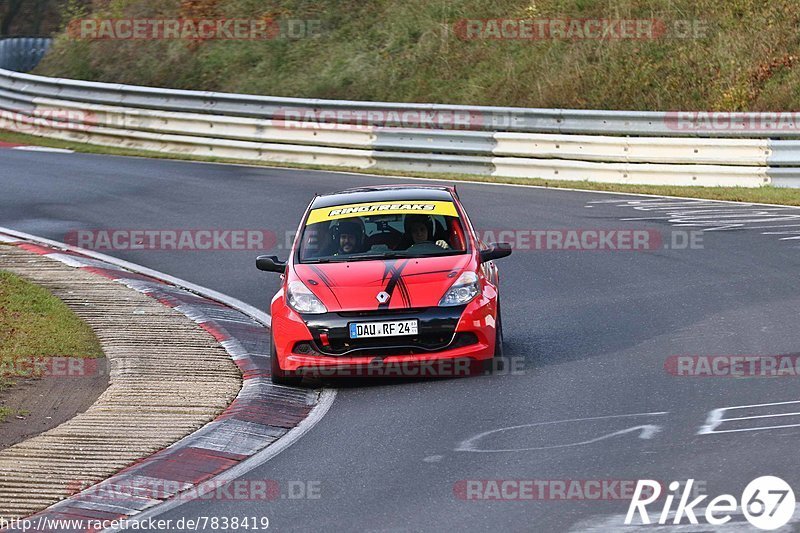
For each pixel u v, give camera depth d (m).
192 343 36.78
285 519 20.91
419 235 34.00
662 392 28.53
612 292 42.75
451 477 22.67
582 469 22.55
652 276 45.16
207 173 76.25
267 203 65.06
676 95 85.06
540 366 32.44
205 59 101.69
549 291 43.75
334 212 35.47
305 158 81.06
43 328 37.72
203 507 21.98
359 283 31.53
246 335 38.50
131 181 73.06
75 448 26.05
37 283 45.69
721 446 23.34
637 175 70.88
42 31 164.00
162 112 86.56
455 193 36.88
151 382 31.97
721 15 90.31
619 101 86.00
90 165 79.56
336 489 22.52
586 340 35.50
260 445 26.67
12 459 25.25
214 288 46.84
